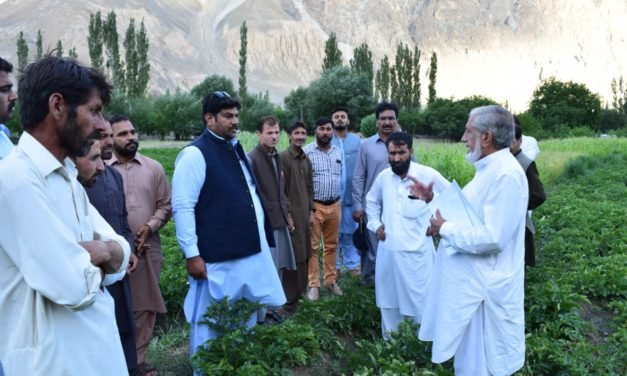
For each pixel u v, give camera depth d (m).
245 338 4.69
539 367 5.12
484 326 3.95
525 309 6.31
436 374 4.64
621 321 6.43
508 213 3.77
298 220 6.91
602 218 11.40
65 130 2.26
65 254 2.14
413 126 60.62
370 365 5.00
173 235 10.52
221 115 4.71
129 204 5.06
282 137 22.72
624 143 38.16
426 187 4.32
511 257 3.96
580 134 60.34
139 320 4.98
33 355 2.15
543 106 68.94
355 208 7.46
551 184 20.64
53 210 2.20
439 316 4.06
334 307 6.14
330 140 7.90
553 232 10.83
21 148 2.22
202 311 4.82
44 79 2.22
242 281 4.77
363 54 89.25
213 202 4.68
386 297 5.81
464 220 3.98
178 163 4.66
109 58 74.38
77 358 2.24
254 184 5.01
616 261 8.25
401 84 90.38
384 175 5.90
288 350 4.71
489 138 3.91
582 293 7.38
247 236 4.73
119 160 5.16
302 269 6.96
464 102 60.41
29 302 2.15
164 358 5.45
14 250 2.11
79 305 2.16
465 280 3.95
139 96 70.50
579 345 5.33
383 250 5.77
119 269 2.46
